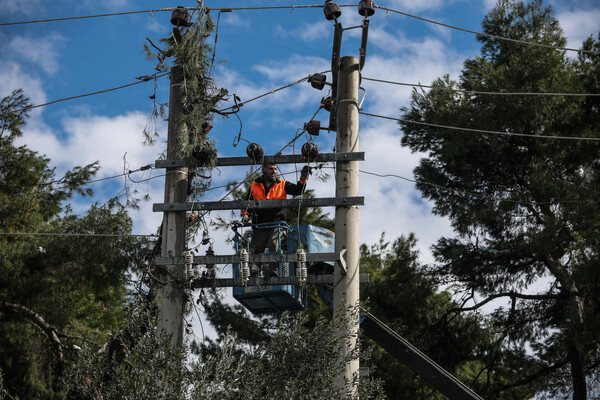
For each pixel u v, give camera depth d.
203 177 14.54
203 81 14.88
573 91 25.34
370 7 14.54
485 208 26.31
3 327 21.09
